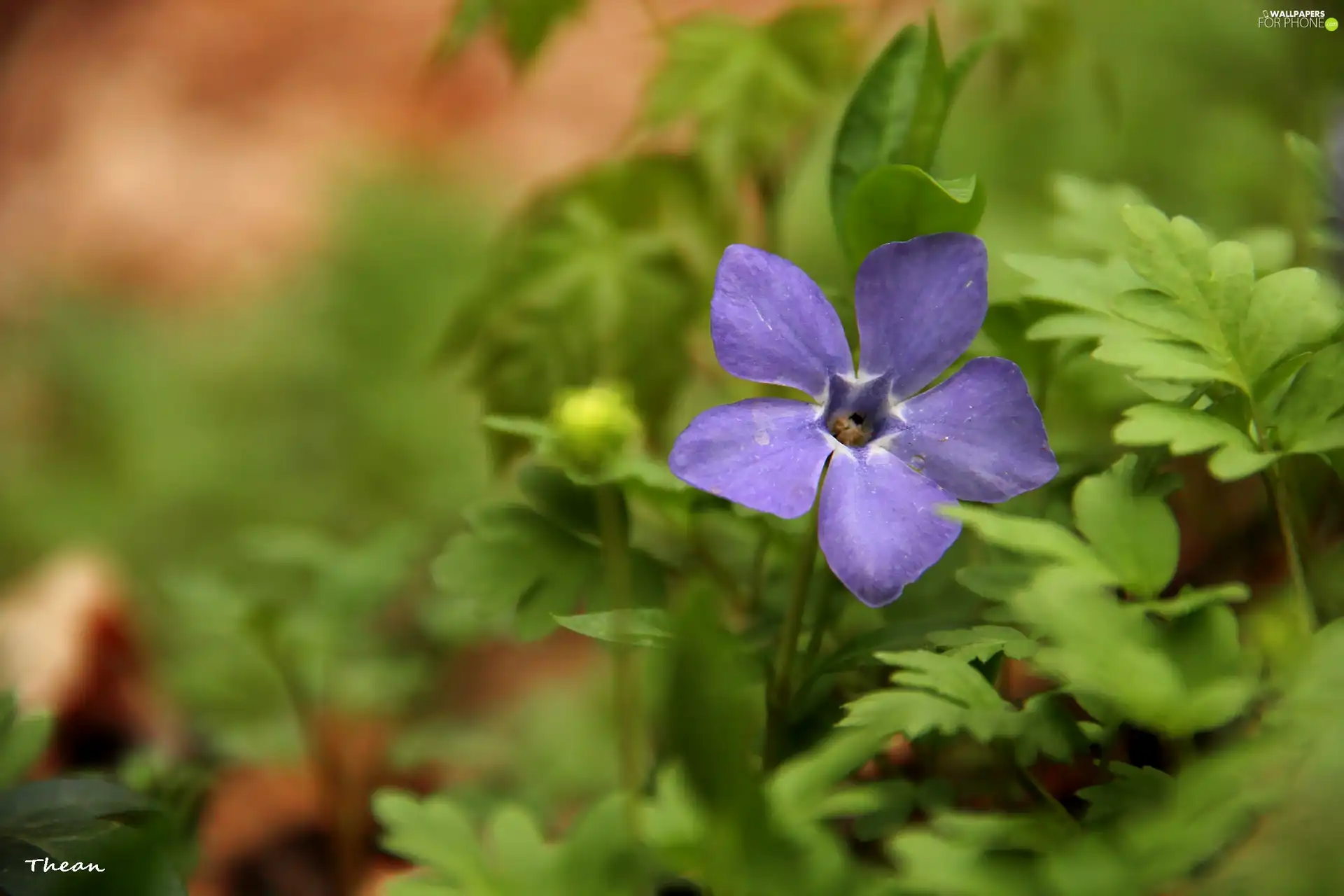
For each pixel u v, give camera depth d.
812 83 0.33
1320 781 0.21
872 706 0.24
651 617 0.25
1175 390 0.25
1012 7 0.33
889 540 0.24
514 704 0.39
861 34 0.33
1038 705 0.24
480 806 0.31
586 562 0.26
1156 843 0.22
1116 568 0.23
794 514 0.24
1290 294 0.24
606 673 0.35
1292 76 0.36
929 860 0.22
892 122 0.27
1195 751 0.24
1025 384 0.24
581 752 0.33
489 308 0.32
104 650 0.40
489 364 0.32
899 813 0.25
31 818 0.24
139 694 0.39
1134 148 0.39
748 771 0.22
